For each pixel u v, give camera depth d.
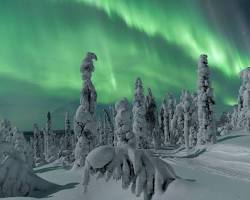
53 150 91.94
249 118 57.22
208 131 56.09
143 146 62.94
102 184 28.56
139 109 64.12
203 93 57.47
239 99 72.81
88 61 44.88
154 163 11.20
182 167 33.16
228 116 113.00
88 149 42.78
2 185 32.41
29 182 33.19
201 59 59.03
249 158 35.94
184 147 73.44
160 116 105.50
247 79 62.78
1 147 34.16
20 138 47.91
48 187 33.72
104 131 103.62
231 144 45.53
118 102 40.75
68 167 47.16
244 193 18.98
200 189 19.08
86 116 43.75
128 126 39.91
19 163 33.91
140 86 66.00
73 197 28.95
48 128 102.06
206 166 34.34
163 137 104.50
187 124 74.44
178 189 18.81
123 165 10.44
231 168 31.77
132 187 11.12
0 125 54.28
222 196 18.33
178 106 91.69
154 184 11.07
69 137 96.31
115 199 23.39
